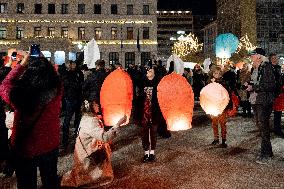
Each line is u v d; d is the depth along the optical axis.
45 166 3.85
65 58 59.81
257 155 7.92
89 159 5.77
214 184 5.85
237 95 13.63
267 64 7.38
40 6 63.56
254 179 6.09
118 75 6.91
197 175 6.40
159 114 7.56
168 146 9.16
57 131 3.94
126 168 6.99
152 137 7.59
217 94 7.78
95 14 64.38
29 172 3.83
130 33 65.44
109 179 5.94
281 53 59.78
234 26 73.69
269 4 59.94
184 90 6.47
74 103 9.44
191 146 9.08
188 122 6.57
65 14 63.75
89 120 5.67
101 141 5.57
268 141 7.54
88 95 7.21
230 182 5.94
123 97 6.84
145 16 65.19
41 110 3.74
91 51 12.46
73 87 9.45
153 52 65.38
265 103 7.35
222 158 7.68
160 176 6.38
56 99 3.88
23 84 3.66
